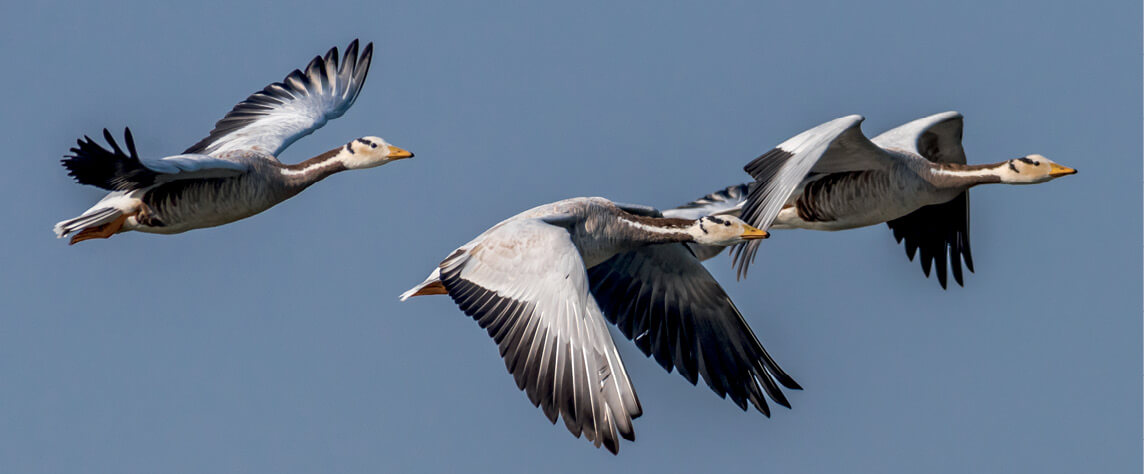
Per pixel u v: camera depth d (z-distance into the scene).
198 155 17.45
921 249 21.08
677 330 17.86
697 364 17.80
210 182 17.83
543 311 14.60
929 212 21.05
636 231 16.77
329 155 19.20
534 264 14.91
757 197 17.42
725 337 17.81
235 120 20.28
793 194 19.58
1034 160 19.23
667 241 16.88
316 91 21.05
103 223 17.52
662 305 17.86
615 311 17.80
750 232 16.89
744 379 17.81
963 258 20.72
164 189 17.58
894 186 18.97
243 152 18.55
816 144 17.16
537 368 14.43
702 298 17.78
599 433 14.11
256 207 18.44
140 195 17.58
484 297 14.95
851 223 19.39
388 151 19.23
